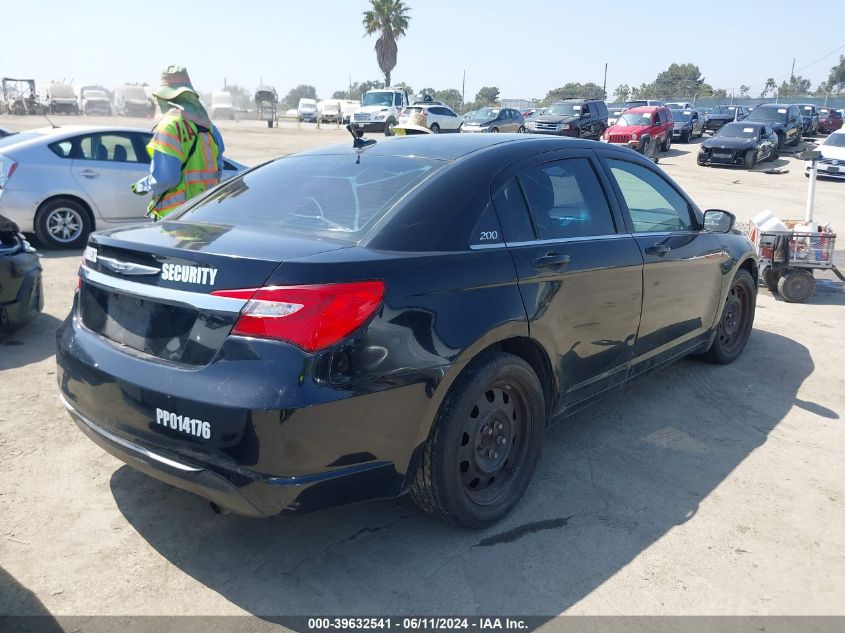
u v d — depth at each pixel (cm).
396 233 290
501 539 316
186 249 267
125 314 286
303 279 251
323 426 253
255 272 253
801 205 1571
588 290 360
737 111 3838
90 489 345
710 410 464
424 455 293
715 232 473
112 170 892
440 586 283
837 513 346
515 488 335
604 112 3022
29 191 841
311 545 308
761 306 728
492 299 304
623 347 399
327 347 252
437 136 394
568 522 331
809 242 724
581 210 378
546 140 383
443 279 288
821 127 3750
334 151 381
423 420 280
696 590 286
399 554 303
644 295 406
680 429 434
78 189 869
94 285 299
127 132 916
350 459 263
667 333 442
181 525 319
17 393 452
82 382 290
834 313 705
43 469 361
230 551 302
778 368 545
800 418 455
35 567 287
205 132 540
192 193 537
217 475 254
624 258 387
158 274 271
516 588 284
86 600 269
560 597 279
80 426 300
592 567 298
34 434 398
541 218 349
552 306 336
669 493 360
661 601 279
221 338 255
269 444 247
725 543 318
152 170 518
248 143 2836
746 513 343
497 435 324
